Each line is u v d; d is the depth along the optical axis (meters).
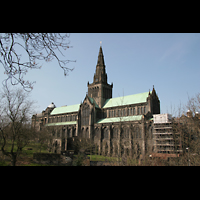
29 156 66.31
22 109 57.62
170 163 32.91
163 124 87.62
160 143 73.44
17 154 55.22
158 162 30.30
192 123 46.66
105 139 113.50
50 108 174.50
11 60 11.53
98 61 147.38
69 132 138.88
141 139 91.50
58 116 162.38
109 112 127.88
